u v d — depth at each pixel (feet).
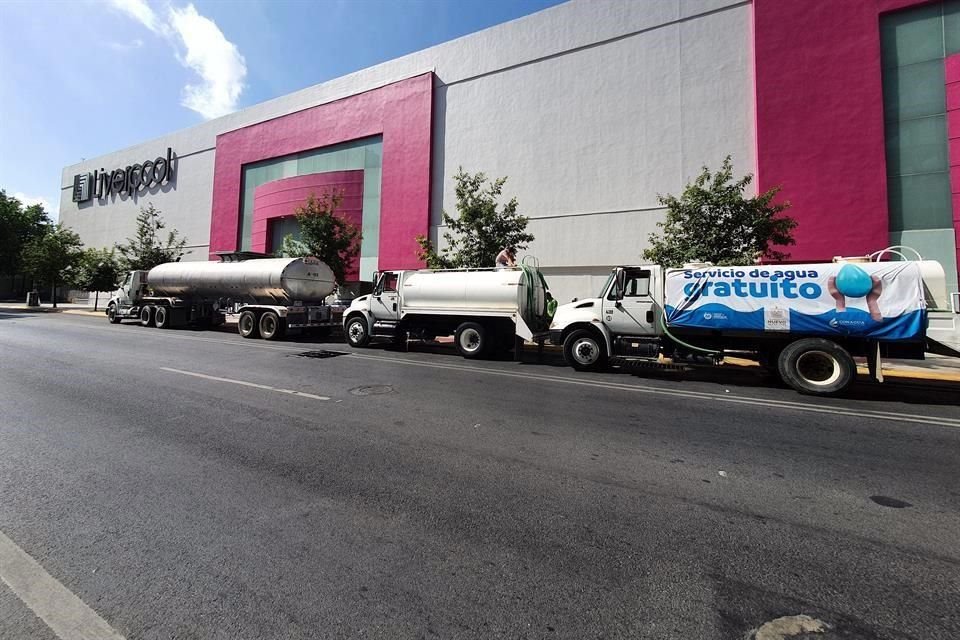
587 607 7.55
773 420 19.80
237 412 19.42
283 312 51.06
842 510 11.31
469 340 39.55
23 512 10.55
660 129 51.93
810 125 44.32
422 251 56.85
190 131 98.48
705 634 6.93
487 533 9.95
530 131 59.72
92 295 121.90
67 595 7.69
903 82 41.86
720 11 49.16
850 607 7.62
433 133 67.15
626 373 32.48
